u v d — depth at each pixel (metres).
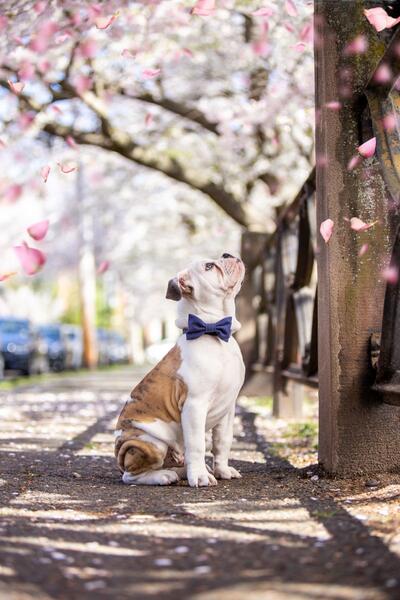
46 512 3.40
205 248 20.98
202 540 2.85
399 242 3.73
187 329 4.31
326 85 4.28
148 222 21.58
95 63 10.15
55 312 55.72
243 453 5.56
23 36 7.13
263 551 2.67
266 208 15.44
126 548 2.73
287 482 4.17
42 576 2.37
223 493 3.87
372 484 3.93
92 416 8.83
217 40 11.02
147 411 4.29
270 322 9.52
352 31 4.30
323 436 4.31
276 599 2.16
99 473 4.71
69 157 14.38
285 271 7.47
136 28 8.77
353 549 2.66
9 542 2.76
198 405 4.14
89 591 2.25
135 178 18.09
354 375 4.21
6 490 4.01
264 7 6.25
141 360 44.03
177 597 2.20
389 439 4.22
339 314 4.21
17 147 13.18
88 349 27.95
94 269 28.88
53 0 6.70
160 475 4.20
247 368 11.19
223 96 12.23
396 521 3.05
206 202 17.88
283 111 9.05
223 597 2.19
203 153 14.02
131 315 40.22
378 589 2.22
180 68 11.89
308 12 6.77
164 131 13.58
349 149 4.26
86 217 26.56
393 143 4.02
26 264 3.81
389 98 4.09
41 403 10.88
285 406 8.02
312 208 5.80
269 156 11.62
